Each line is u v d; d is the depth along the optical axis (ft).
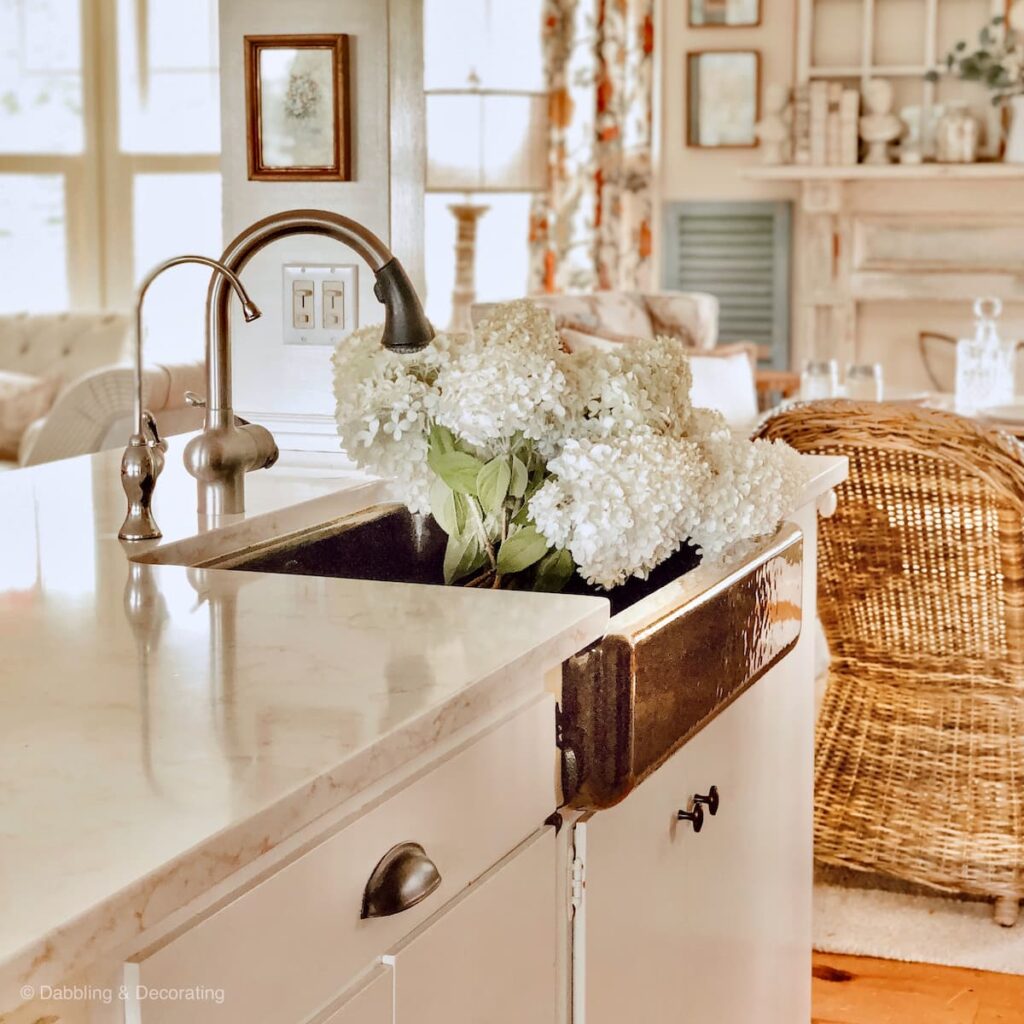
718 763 5.33
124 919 2.29
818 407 8.45
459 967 3.46
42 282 22.79
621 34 21.80
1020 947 8.72
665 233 22.57
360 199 7.08
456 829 3.46
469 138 17.72
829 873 9.75
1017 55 20.38
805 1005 6.92
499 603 4.19
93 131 22.36
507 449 5.04
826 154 21.34
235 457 5.40
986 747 8.93
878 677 9.16
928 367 21.27
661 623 4.30
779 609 5.56
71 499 5.81
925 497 8.52
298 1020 2.87
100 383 13.09
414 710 3.17
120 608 4.11
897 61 21.50
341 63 6.95
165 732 3.03
